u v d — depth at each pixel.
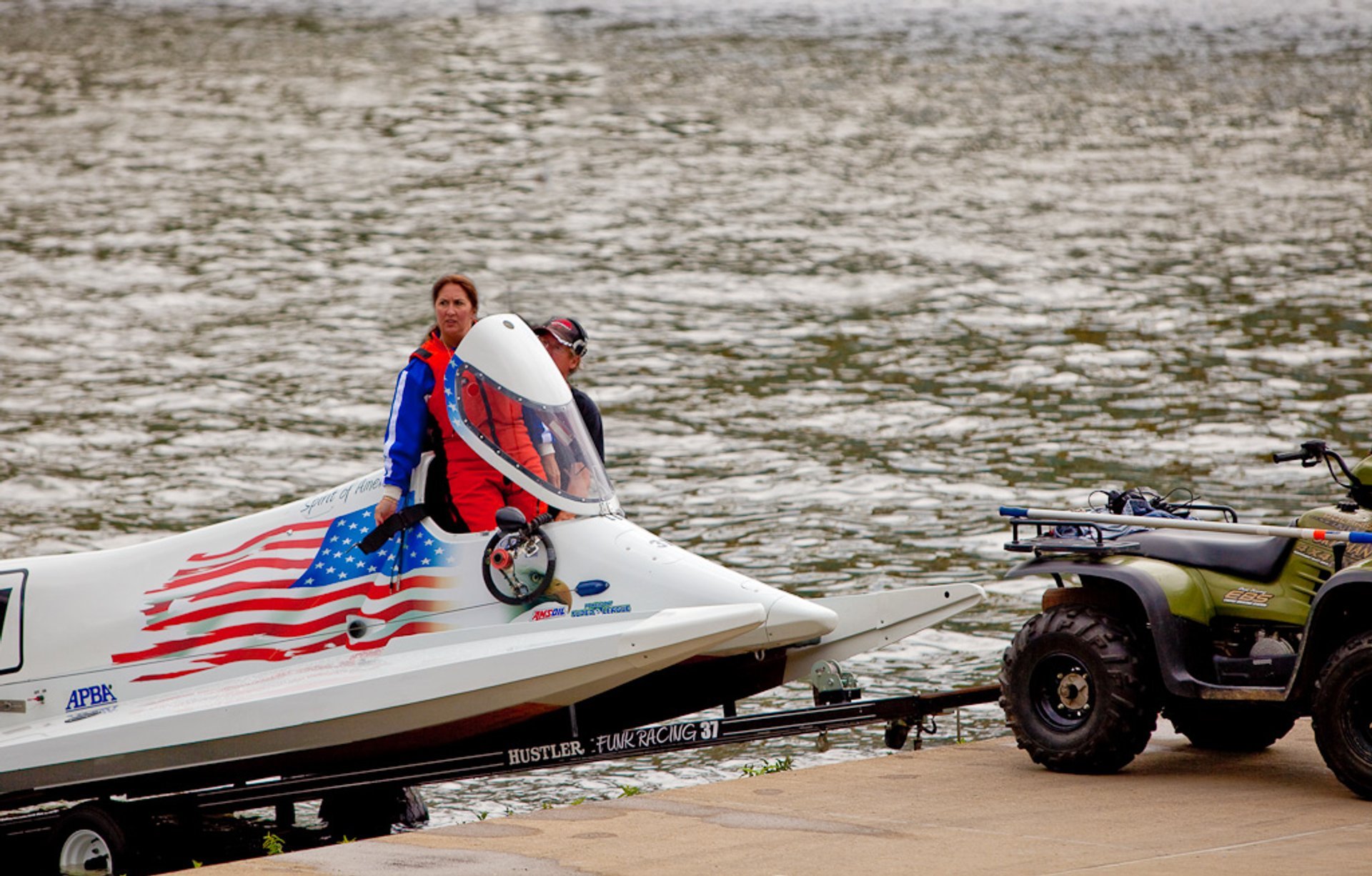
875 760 28.00
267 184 146.25
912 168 152.75
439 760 26.61
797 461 71.25
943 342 96.56
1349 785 23.47
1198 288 108.88
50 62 192.00
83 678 28.56
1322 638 24.03
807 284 113.50
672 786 32.53
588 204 139.38
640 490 66.56
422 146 160.25
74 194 141.38
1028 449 72.56
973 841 22.08
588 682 25.33
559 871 21.02
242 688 27.02
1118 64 196.88
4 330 100.25
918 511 62.03
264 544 28.36
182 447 75.44
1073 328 99.31
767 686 29.20
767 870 20.86
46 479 69.19
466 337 27.34
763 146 161.38
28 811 33.97
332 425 80.06
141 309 106.88
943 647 42.75
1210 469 67.69
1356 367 87.50
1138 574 25.83
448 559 26.95
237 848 29.28
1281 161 153.00
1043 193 142.38
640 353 95.00
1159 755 27.97
